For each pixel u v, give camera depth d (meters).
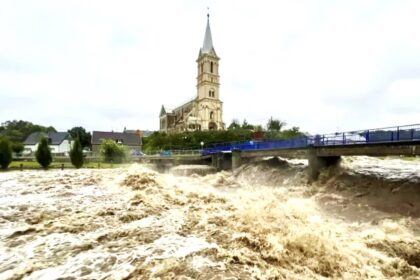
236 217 8.39
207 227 7.51
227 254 5.77
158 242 6.43
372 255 7.54
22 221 8.20
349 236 8.79
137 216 8.58
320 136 21.50
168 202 10.53
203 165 37.91
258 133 70.06
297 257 6.31
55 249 6.18
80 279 4.83
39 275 5.02
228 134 70.31
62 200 10.60
